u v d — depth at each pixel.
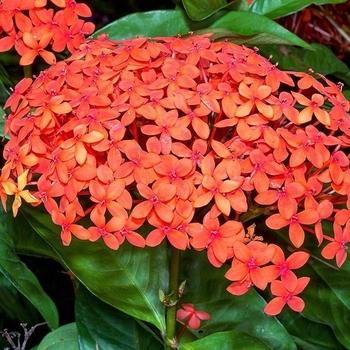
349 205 0.57
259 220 0.71
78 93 0.59
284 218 0.55
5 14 0.66
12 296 0.80
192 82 0.58
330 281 0.71
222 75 0.61
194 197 0.55
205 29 0.68
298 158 0.56
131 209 0.59
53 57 0.66
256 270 0.55
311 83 0.61
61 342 0.67
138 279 0.64
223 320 0.66
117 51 0.61
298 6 0.72
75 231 0.56
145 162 0.55
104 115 0.57
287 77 0.60
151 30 0.72
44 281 0.89
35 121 0.58
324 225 0.70
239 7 0.71
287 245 0.71
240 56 0.61
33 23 0.66
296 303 0.56
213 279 0.67
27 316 0.82
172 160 0.55
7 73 0.74
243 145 0.56
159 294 0.61
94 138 0.56
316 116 0.58
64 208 0.57
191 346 0.60
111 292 0.63
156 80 0.59
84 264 0.63
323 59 0.79
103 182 0.55
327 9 0.89
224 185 0.55
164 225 0.55
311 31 0.91
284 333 0.66
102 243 0.64
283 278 0.55
